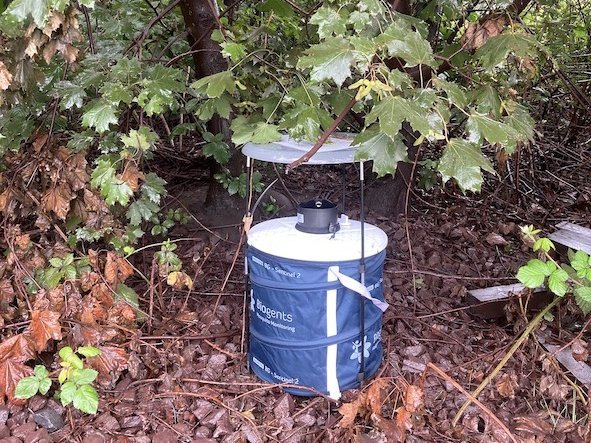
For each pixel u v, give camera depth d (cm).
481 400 220
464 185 154
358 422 202
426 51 170
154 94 215
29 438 192
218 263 322
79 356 217
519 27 220
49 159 246
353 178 454
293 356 213
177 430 202
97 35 287
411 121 151
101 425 203
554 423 204
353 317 212
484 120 170
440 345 258
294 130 191
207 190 393
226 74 206
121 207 260
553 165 485
